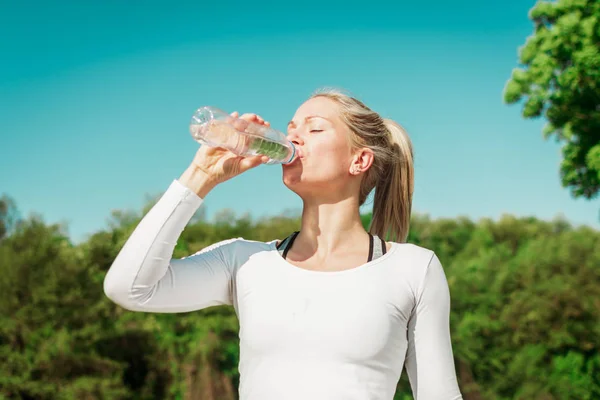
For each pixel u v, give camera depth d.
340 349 1.91
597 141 13.61
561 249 22.02
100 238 21.72
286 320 1.96
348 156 2.23
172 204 2.00
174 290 2.07
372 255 2.12
